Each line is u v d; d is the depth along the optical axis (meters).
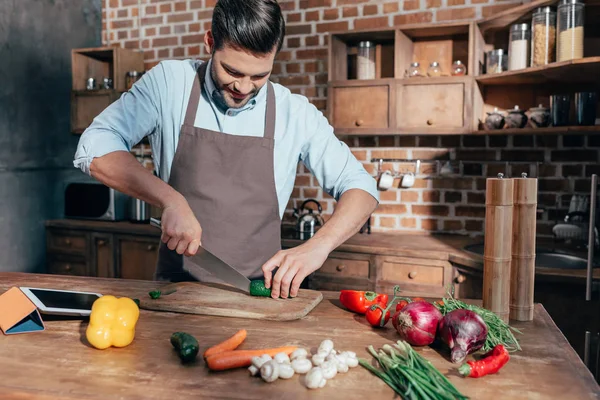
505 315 1.39
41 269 3.94
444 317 1.18
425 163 3.43
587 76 2.77
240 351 1.12
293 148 1.96
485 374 1.07
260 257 1.98
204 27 3.94
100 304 1.22
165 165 1.98
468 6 3.27
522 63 2.81
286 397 0.98
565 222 3.00
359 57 3.26
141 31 4.13
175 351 1.20
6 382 1.04
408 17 3.40
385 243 3.12
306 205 3.71
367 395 1.00
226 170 1.92
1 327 1.29
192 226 1.42
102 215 3.87
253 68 1.52
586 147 3.08
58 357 1.16
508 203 1.36
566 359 1.17
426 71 3.34
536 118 2.84
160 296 1.56
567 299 2.40
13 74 3.67
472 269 2.70
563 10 2.53
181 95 1.92
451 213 3.40
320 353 1.12
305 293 1.62
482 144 3.31
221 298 1.55
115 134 1.74
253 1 1.46
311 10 3.62
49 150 3.98
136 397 0.98
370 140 3.54
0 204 3.62
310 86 3.65
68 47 4.07
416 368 1.05
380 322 1.35
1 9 3.57
